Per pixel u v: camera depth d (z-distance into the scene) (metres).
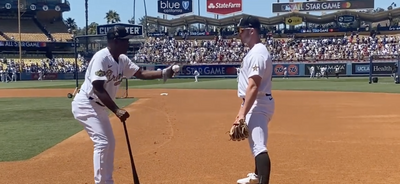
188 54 68.25
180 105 21.73
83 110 5.93
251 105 5.25
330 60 59.03
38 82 57.81
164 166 8.45
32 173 8.10
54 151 10.22
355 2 70.81
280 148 10.05
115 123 14.84
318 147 10.12
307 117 15.94
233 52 67.12
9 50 72.94
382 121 14.59
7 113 19.20
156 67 63.00
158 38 75.75
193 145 10.61
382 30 69.81
